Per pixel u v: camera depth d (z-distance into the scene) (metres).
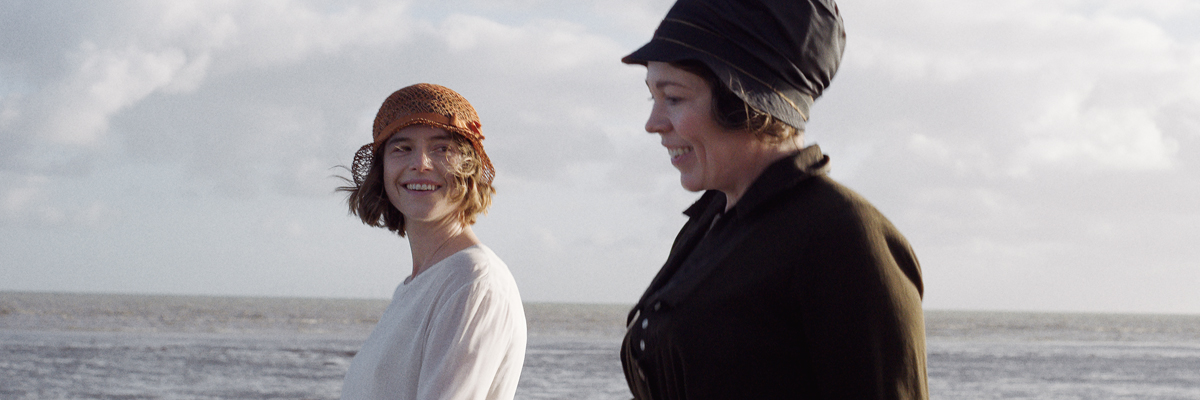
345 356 24.16
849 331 1.29
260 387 16.52
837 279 1.30
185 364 20.31
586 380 19.05
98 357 21.31
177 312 58.34
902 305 1.29
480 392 2.23
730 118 1.46
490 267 2.36
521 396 15.94
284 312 67.12
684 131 1.53
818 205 1.38
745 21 1.46
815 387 1.35
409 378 2.29
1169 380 22.17
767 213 1.44
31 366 18.83
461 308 2.26
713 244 1.53
